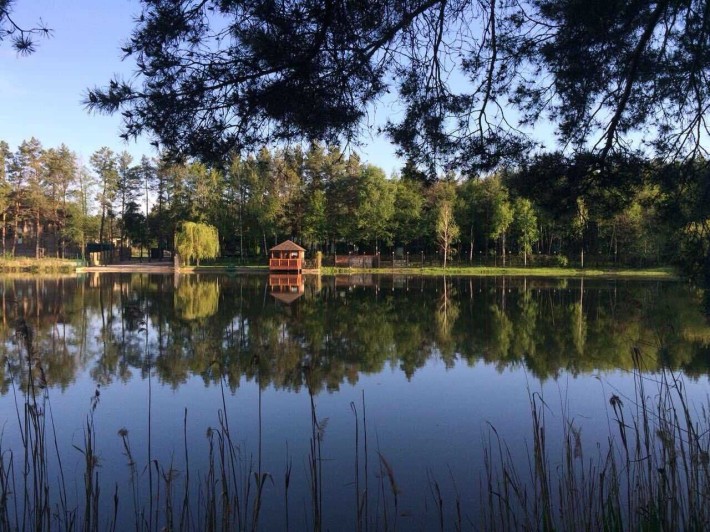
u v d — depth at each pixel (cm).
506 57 495
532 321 1570
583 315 1677
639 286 2641
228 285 2936
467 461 563
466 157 495
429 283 3209
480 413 720
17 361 1029
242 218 5034
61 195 4875
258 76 369
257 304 2002
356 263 4769
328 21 353
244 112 384
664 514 333
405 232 4816
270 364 1016
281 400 782
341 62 395
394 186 4759
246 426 672
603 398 776
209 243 4522
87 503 349
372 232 4744
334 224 4769
